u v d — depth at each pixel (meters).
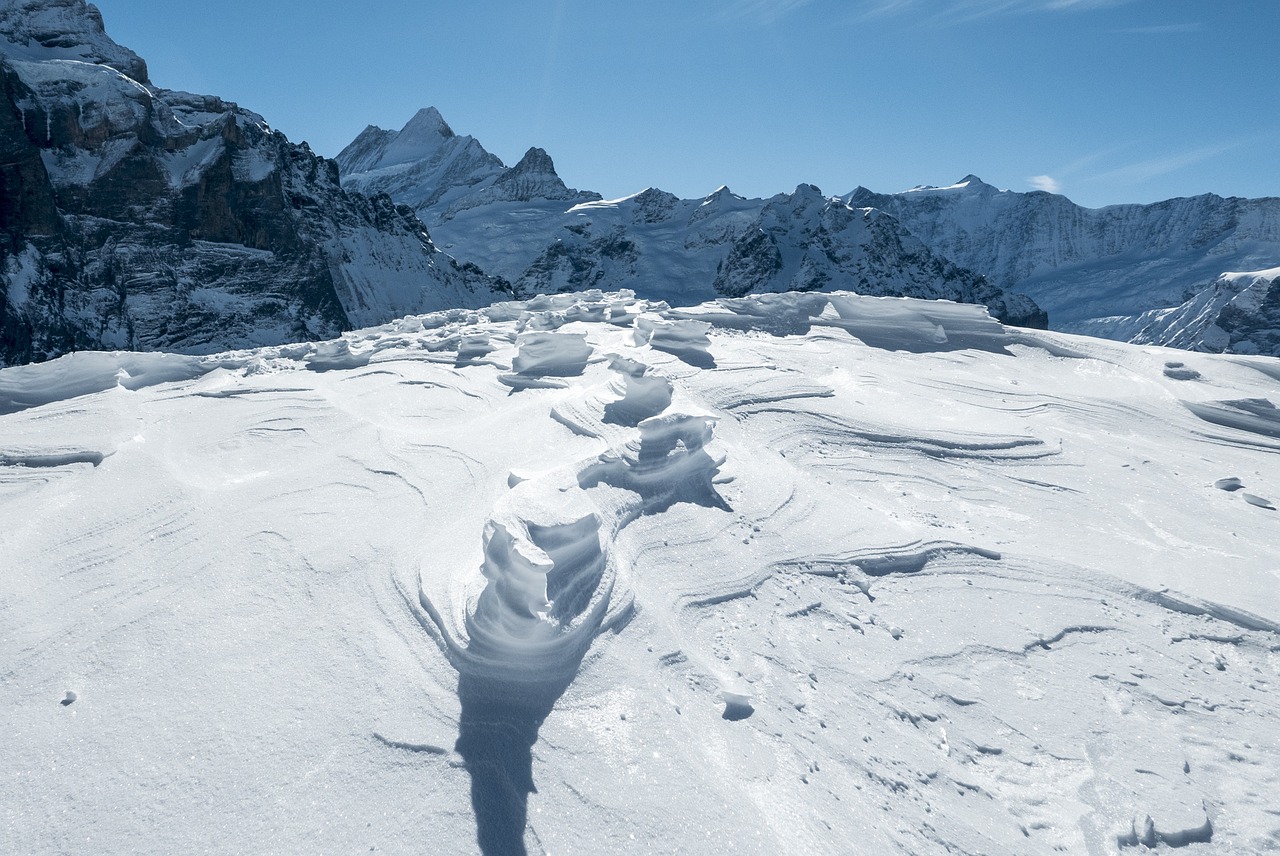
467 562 7.38
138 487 10.20
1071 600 8.15
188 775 5.35
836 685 6.58
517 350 15.70
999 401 14.47
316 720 5.76
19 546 8.69
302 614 7.06
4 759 5.57
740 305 20.06
